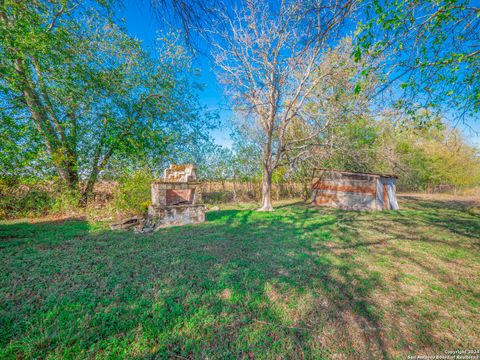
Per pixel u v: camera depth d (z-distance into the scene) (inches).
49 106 293.9
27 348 65.8
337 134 437.4
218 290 104.3
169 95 392.8
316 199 485.1
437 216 340.2
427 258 155.9
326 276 123.6
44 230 218.2
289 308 91.9
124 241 184.7
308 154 428.5
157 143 379.6
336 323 83.7
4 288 101.8
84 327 76.5
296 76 384.8
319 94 376.2
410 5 109.9
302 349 70.1
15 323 77.0
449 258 156.2
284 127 385.1
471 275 129.1
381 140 456.4
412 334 79.3
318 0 87.1
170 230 228.2
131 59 349.7
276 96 372.5
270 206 383.2
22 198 273.9
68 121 309.3
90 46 313.1
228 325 80.0
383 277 124.3
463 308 96.0
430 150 722.2
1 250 157.2
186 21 71.9
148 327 77.2
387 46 124.6
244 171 545.6
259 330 78.0
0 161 230.4
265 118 405.1
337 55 301.1
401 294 106.6
